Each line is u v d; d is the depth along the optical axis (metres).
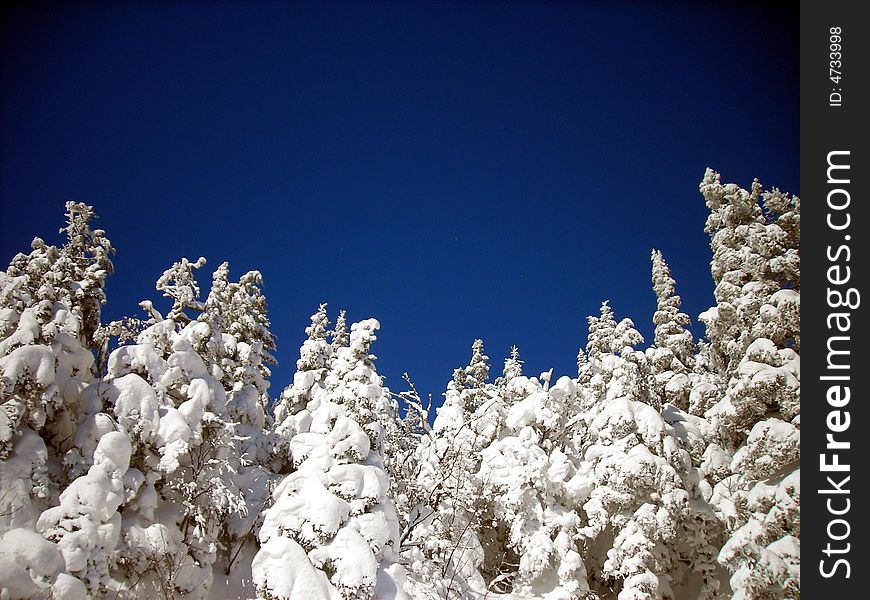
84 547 13.98
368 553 15.16
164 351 19.73
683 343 27.67
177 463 16.86
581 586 19.98
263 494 20.14
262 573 14.26
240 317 24.36
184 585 16.42
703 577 19.94
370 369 22.06
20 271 19.23
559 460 23.19
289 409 23.61
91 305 20.31
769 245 20.52
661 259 29.97
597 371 27.12
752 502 16.86
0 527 13.80
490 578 22.97
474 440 25.56
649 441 21.41
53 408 16.17
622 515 20.89
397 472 22.28
